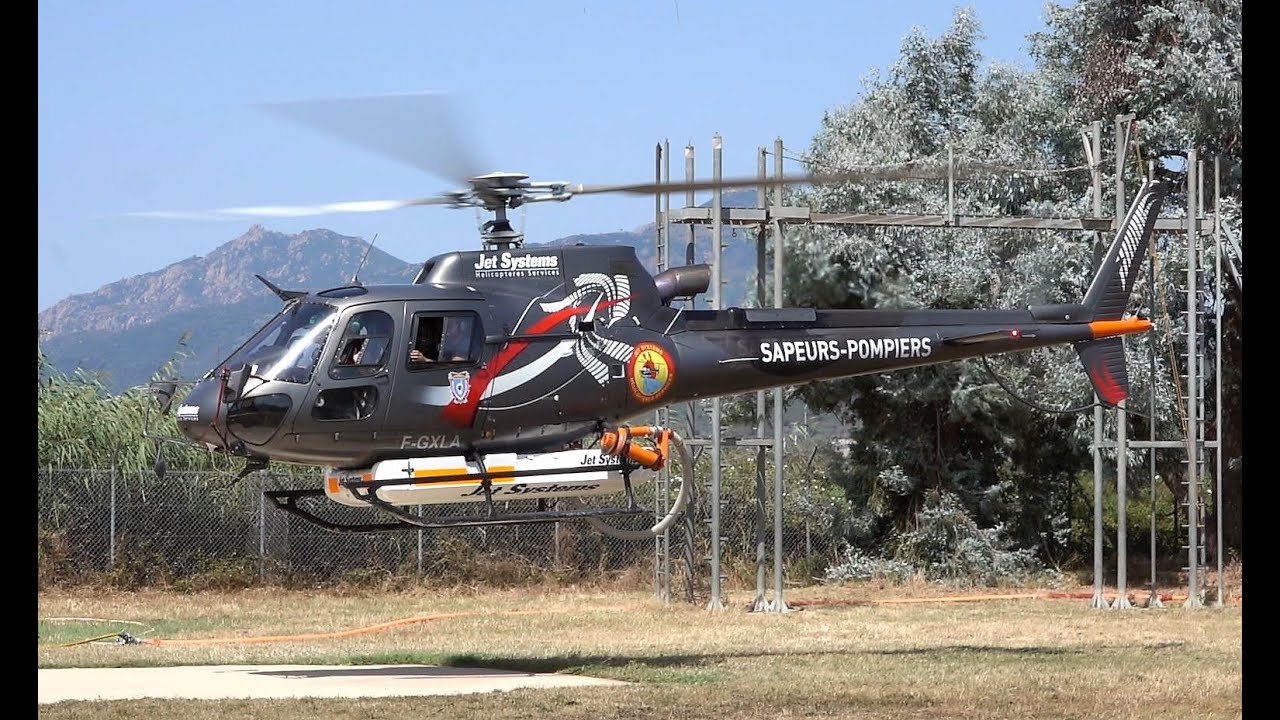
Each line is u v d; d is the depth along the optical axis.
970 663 25.06
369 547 42.88
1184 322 44.50
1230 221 44.38
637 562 44.09
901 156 47.28
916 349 27.86
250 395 22.91
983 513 47.16
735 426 48.25
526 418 24.42
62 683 22.05
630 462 25.28
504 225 24.80
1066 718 19.28
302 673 23.67
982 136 49.53
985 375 45.28
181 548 41.81
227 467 42.34
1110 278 30.03
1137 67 47.50
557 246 25.25
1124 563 37.47
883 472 46.72
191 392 23.61
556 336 24.61
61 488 40.84
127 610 36.72
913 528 47.41
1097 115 49.41
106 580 40.22
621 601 39.12
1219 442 37.81
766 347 26.62
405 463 23.91
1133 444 37.72
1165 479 49.38
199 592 40.50
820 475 49.94
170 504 41.81
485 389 23.97
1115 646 28.30
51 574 39.97
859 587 43.97
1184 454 45.38
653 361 25.47
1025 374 45.69
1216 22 45.91
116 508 41.34
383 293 23.64
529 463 24.67
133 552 40.94
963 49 51.91
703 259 36.81
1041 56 53.47
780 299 35.09
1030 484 48.09
